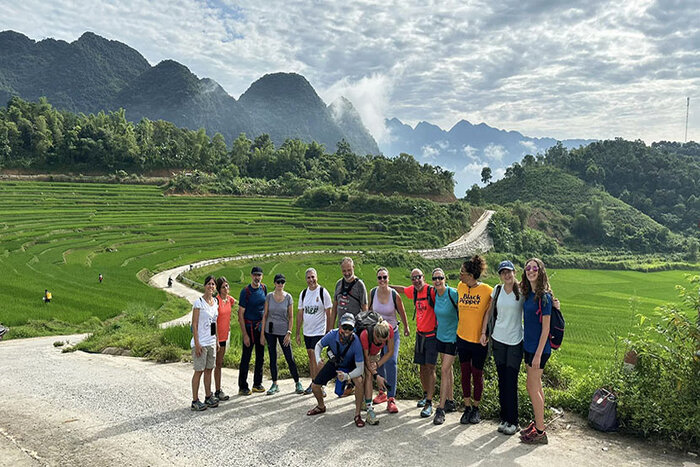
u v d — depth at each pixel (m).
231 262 71.12
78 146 141.00
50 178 119.62
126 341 16.67
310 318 9.57
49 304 32.50
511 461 6.29
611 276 97.31
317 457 6.42
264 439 7.09
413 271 8.52
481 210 140.25
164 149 157.62
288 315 9.71
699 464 6.32
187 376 11.43
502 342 7.30
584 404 8.09
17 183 104.88
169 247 75.06
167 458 6.44
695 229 162.38
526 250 121.25
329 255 85.00
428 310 8.28
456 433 7.34
